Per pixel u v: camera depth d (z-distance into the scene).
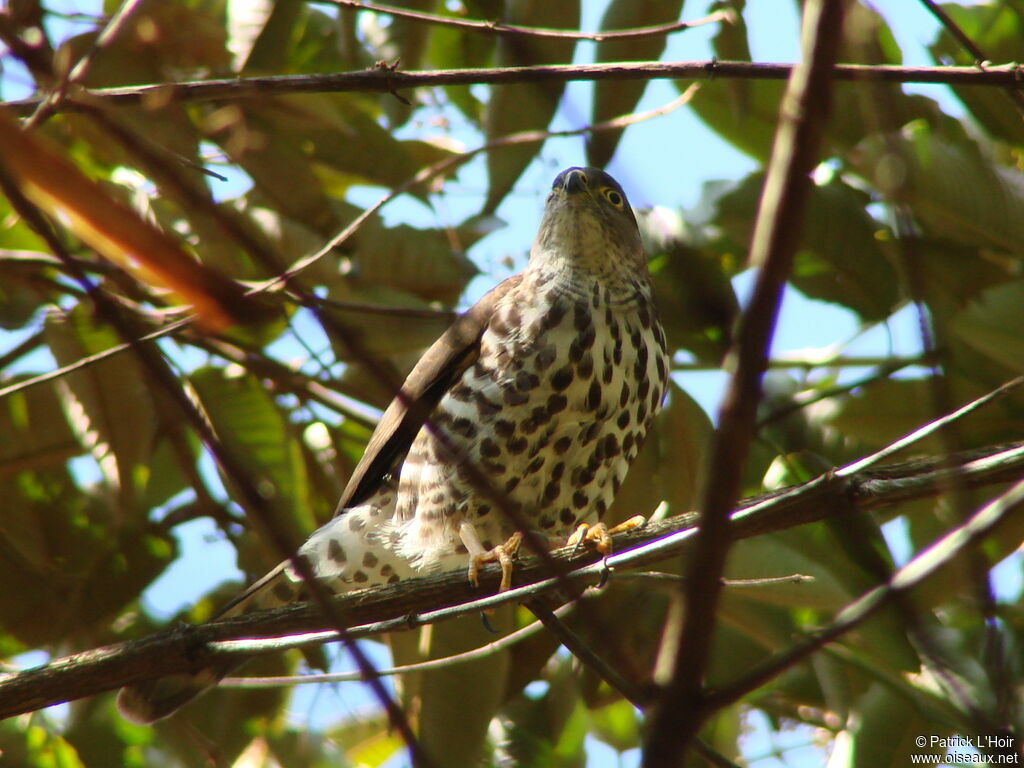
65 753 9.98
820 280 9.89
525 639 9.88
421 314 9.41
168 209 9.14
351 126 10.23
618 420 9.31
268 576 9.60
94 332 9.32
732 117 9.91
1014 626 8.74
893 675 8.50
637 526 8.60
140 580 10.69
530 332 9.30
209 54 6.59
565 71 6.92
